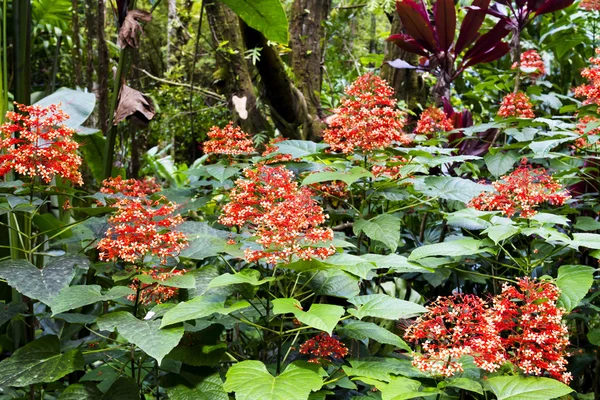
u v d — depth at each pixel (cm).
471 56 351
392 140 256
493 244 203
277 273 216
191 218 368
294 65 412
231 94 410
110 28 671
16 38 275
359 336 187
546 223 216
